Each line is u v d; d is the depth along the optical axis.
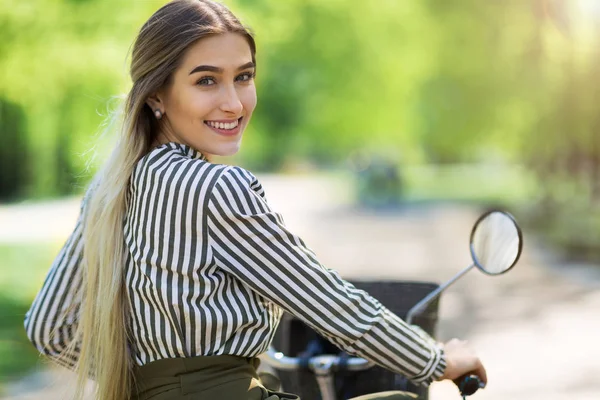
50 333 2.81
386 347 2.54
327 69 34.03
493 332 11.13
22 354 9.60
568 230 23.17
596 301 13.91
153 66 2.64
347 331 2.50
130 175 2.67
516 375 8.61
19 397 7.68
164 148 2.64
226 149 2.70
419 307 3.05
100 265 2.62
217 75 2.65
